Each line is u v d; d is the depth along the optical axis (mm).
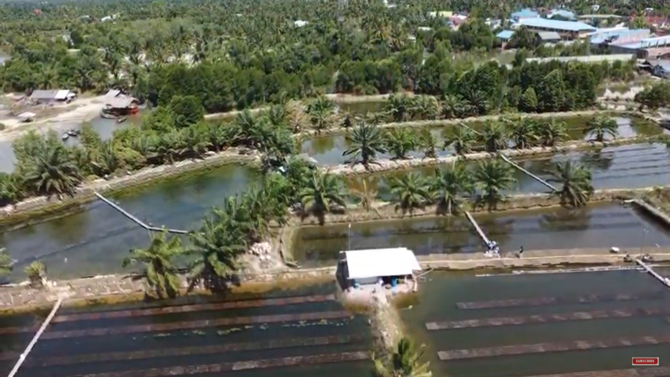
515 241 60031
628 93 122125
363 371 41406
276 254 55688
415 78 126500
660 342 44250
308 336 45062
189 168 81750
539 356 42781
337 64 136750
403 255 51094
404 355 38625
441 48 148500
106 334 45594
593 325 46156
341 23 188625
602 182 75688
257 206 56938
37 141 75562
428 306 48531
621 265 54406
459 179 64812
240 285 51375
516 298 49594
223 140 86438
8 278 54031
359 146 79312
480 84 107312
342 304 48875
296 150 85125
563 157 85500
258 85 115312
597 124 90625
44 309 48812
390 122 102438
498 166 66688
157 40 170625
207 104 111188
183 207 70312
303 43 152875
